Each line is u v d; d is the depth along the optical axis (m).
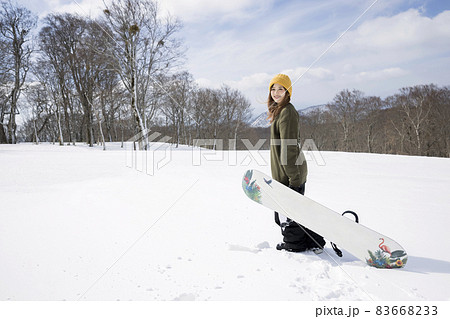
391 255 2.12
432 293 1.74
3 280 2.09
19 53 27.92
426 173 7.53
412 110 28.67
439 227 3.11
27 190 5.34
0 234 3.04
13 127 29.88
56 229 3.20
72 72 27.34
